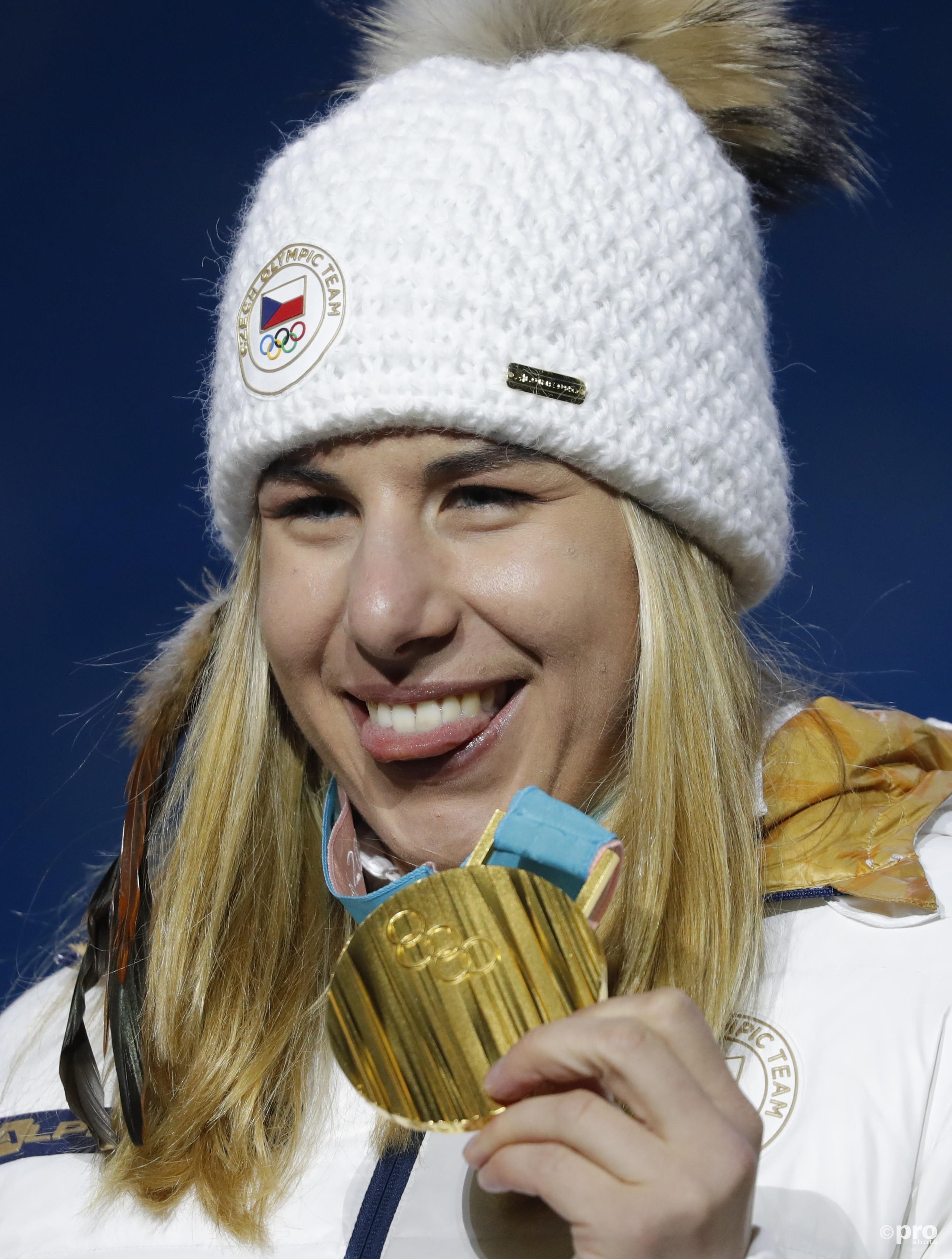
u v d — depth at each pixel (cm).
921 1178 348
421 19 491
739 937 397
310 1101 425
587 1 468
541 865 315
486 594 384
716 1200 257
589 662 398
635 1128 263
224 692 495
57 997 516
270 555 427
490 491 389
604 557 400
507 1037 288
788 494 481
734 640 449
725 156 491
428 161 391
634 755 409
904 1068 358
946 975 373
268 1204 398
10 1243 419
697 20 490
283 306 397
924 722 466
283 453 402
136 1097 421
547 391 378
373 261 383
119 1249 402
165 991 464
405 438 382
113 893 478
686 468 409
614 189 400
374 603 372
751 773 436
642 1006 272
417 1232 369
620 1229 257
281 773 494
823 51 524
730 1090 271
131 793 489
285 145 515
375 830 438
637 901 403
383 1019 296
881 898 387
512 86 408
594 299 391
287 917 477
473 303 377
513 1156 270
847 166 527
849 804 426
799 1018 378
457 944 295
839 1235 335
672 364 408
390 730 405
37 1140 452
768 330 496
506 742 404
